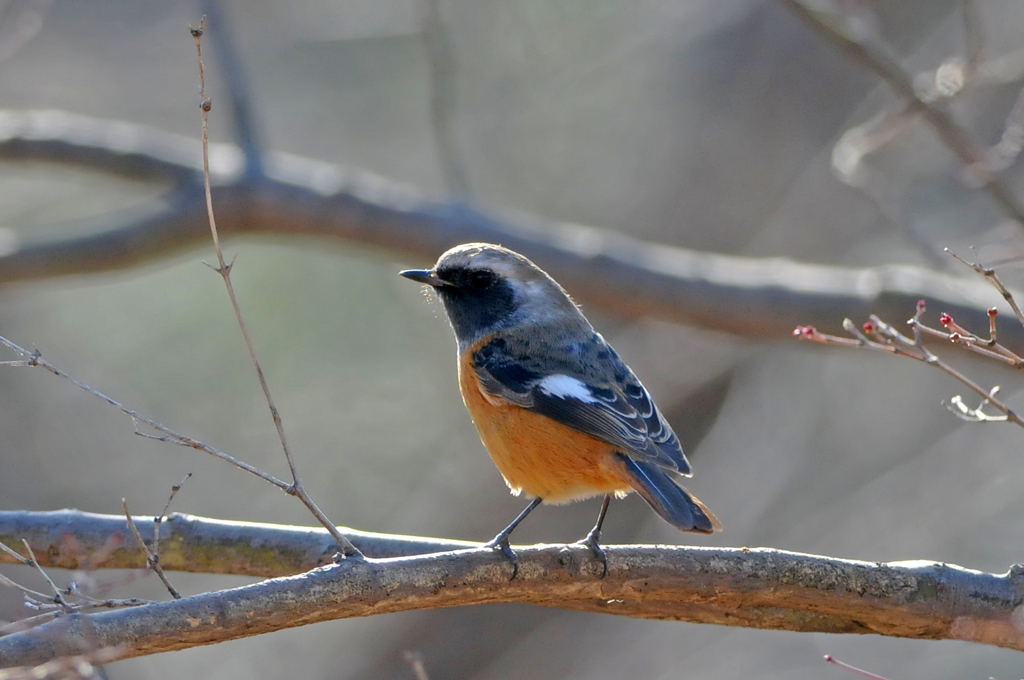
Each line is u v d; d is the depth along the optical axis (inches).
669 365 719.1
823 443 649.0
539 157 726.5
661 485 269.4
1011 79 434.0
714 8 700.7
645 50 716.7
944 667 551.8
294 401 681.0
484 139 717.9
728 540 626.2
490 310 320.8
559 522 705.0
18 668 192.7
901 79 410.6
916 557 577.9
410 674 669.9
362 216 474.9
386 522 669.3
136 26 695.7
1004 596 247.9
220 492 657.6
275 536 278.7
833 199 698.8
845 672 562.9
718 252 719.7
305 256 698.8
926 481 605.9
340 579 221.5
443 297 330.3
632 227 724.7
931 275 442.9
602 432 279.1
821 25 412.5
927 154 599.8
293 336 689.6
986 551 573.3
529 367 294.4
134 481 653.3
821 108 732.7
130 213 478.3
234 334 684.1
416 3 514.6
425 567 230.7
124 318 682.2
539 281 326.6
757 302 455.2
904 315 431.5
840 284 452.8
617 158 735.1
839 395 658.2
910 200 597.6
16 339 668.1
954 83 416.5
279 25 684.1
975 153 409.4
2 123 489.7
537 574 241.0
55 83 688.4
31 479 645.3
